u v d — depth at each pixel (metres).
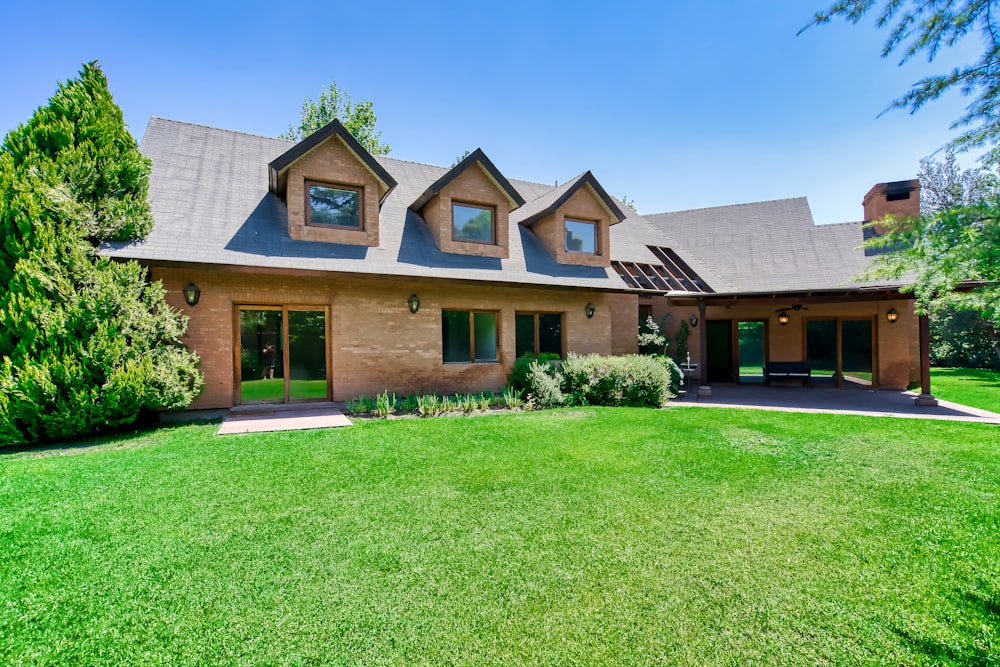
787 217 19.98
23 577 3.70
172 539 4.36
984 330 24.16
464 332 13.80
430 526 4.68
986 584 3.68
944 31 2.75
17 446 7.79
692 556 4.09
